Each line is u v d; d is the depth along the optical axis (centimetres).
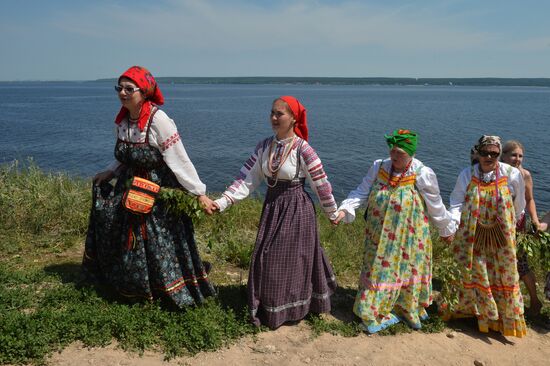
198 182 406
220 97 12569
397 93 19888
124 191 406
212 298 442
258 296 413
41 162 2211
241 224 722
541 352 439
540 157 2458
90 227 430
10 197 633
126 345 366
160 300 415
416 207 431
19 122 4303
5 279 451
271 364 368
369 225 446
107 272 424
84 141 2986
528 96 16112
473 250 455
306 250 414
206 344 378
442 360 402
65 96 12069
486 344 441
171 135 394
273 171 404
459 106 8512
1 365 327
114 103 8275
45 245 558
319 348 397
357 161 2362
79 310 394
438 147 2828
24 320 364
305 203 413
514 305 448
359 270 593
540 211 1459
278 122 399
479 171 454
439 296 493
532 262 607
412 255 435
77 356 348
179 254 418
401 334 434
